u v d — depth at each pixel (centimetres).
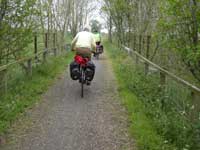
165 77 905
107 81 1370
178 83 777
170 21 823
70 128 741
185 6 777
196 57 743
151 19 1866
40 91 1091
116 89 1177
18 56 1207
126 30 2744
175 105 786
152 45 1515
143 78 1171
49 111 875
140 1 2092
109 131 721
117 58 2342
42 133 707
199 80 820
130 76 1309
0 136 680
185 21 791
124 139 673
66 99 1020
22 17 1141
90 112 872
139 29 2091
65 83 1299
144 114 817
